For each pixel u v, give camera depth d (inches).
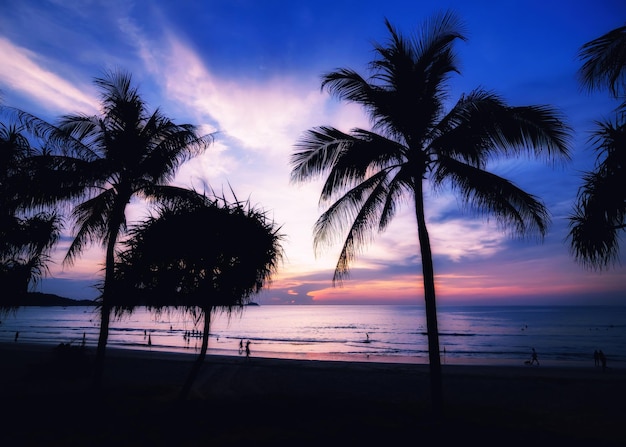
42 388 570.9
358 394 594.6
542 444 270.7
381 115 385.1
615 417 428.1
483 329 3929.6
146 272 332.2
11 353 1044.5
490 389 648.4
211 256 329.4
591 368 1112.8
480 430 300.4
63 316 7022.6
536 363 1508.4
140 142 475.2
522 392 625.0
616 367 1219.9
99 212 490.3
